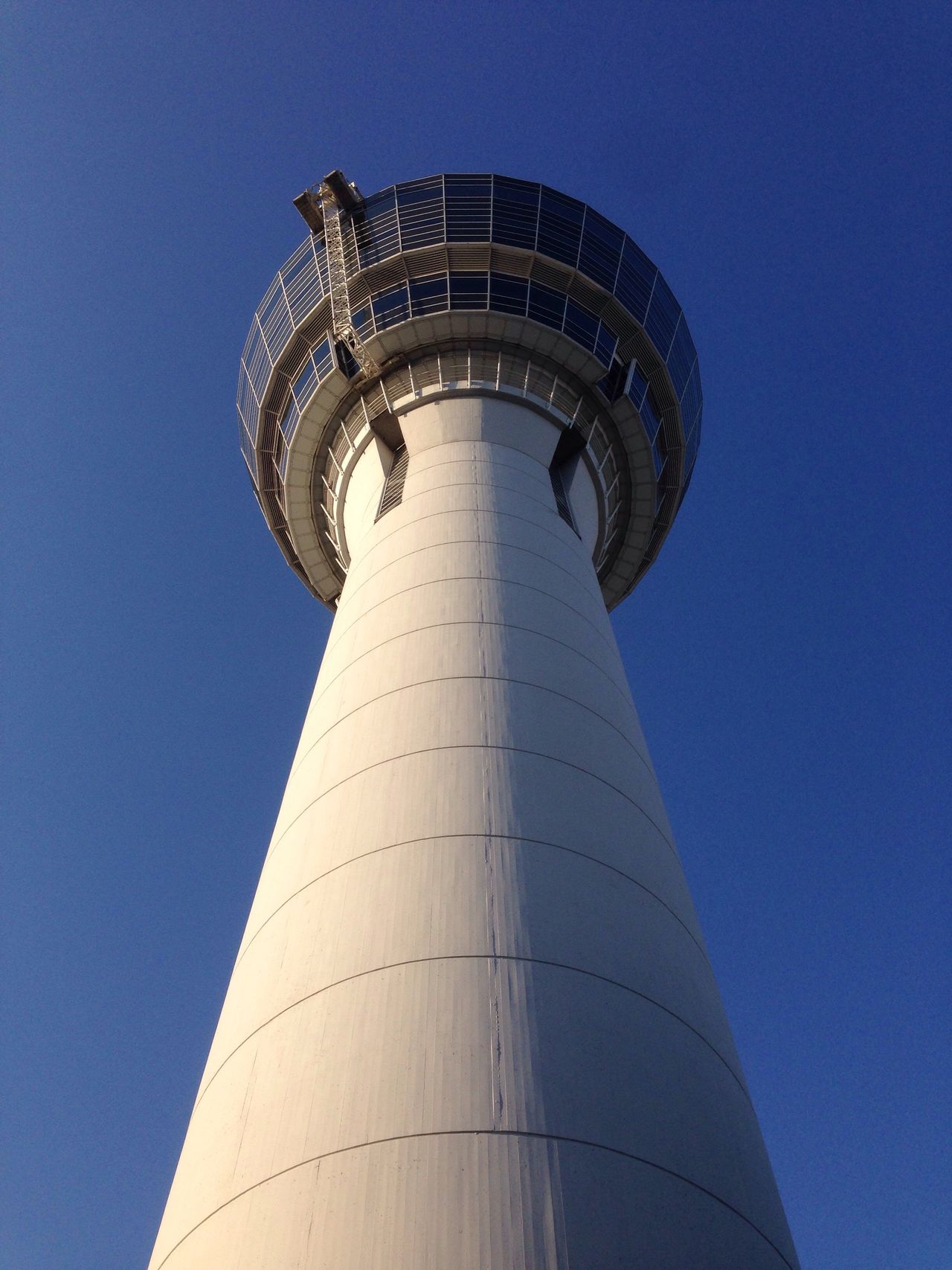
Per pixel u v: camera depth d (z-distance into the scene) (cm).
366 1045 1309
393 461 3269
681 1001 1509
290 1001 1449
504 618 2173
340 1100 1254
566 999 1370
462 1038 1288
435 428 3105
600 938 1498
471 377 3272
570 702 1991
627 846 1727
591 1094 1259
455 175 3694
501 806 1662
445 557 2405
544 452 3145
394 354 3403
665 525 4106
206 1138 1388
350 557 3434
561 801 1717
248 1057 1430
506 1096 1221
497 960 1398
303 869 1695
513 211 3597
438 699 1912
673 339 3903
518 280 3475
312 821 1802
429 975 1378
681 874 1870
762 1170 1397
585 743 1905
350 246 3653
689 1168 1252
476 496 2697
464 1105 1208
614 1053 1332
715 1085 1424
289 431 3688
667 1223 1165
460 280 3450
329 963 1460
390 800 1708
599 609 2512
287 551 4119
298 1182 1187
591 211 3738
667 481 4000
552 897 1523
